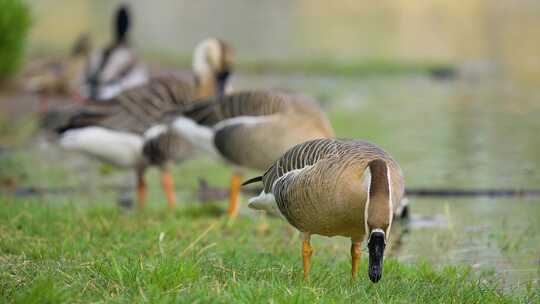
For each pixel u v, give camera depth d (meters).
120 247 10.45
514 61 36.16
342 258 11.09
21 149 20.30
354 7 57.22
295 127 13.07
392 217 7.71
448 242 12.52
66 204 13.78
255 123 13.23
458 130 22.36
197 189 16.44
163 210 13.95
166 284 8.20
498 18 51.03
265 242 11.95
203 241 11.38
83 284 8.22
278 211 9.34
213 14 53.25
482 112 25.31
